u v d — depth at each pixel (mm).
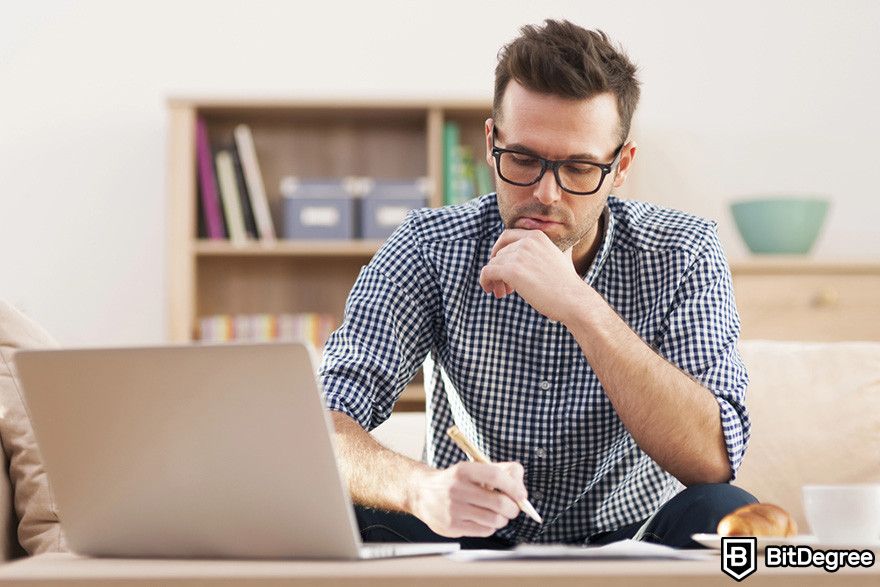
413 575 771
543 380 1539
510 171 1423
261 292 3467
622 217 1603
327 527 933
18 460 1523
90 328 3504
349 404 1457
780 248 3225
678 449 1338
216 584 775
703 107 3594
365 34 3611
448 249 1593
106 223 3533
